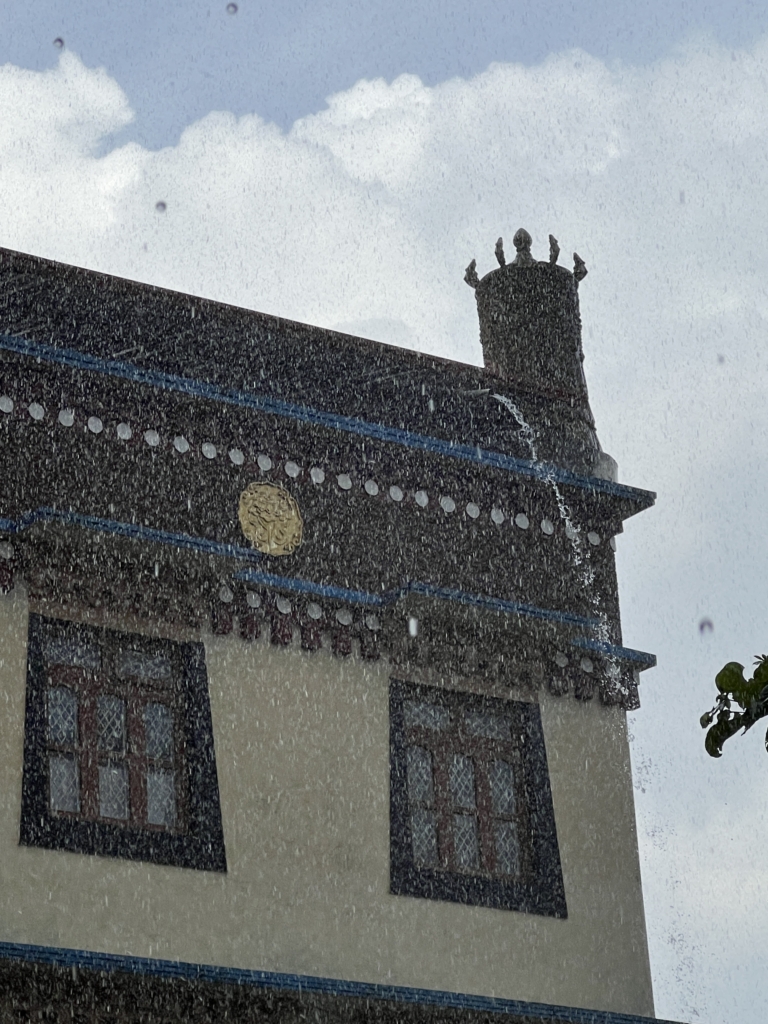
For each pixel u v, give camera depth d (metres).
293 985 13.23
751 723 10.28
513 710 15.87
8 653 13.59
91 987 12.76
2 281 14.62
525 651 16.05
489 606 15.59
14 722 13.45
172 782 14.09
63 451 14.32
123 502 14.47
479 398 16.83
